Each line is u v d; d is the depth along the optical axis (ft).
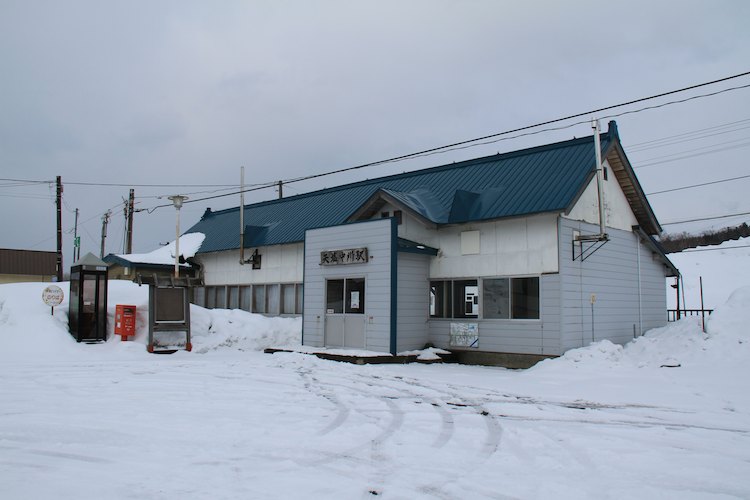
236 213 106.01
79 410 32.58
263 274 87.30
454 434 27.48
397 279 60.23
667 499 18.49
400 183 78.59
